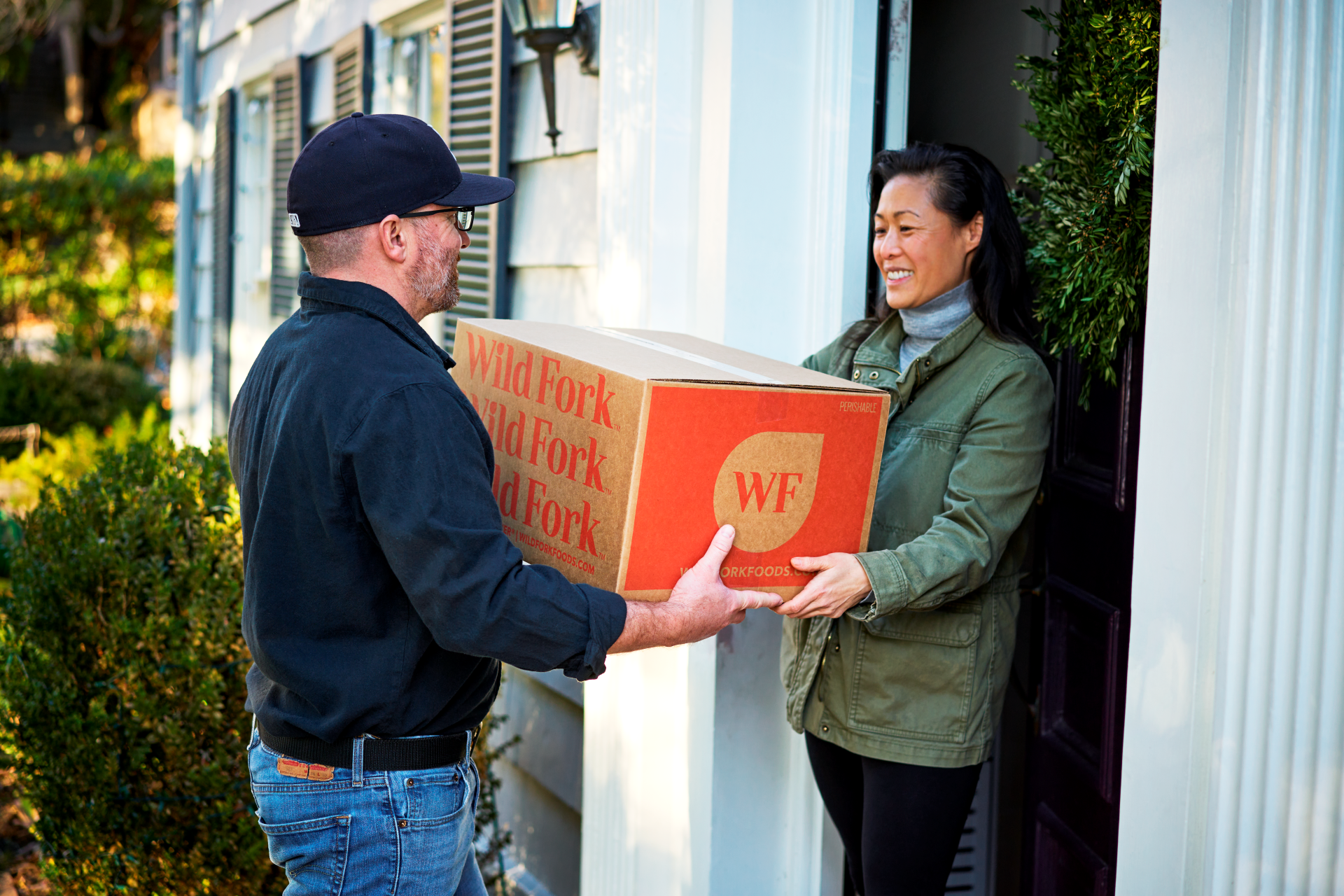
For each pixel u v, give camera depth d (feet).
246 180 19.62
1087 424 6.72
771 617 6.98
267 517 4.43
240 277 19.86
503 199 4.90
